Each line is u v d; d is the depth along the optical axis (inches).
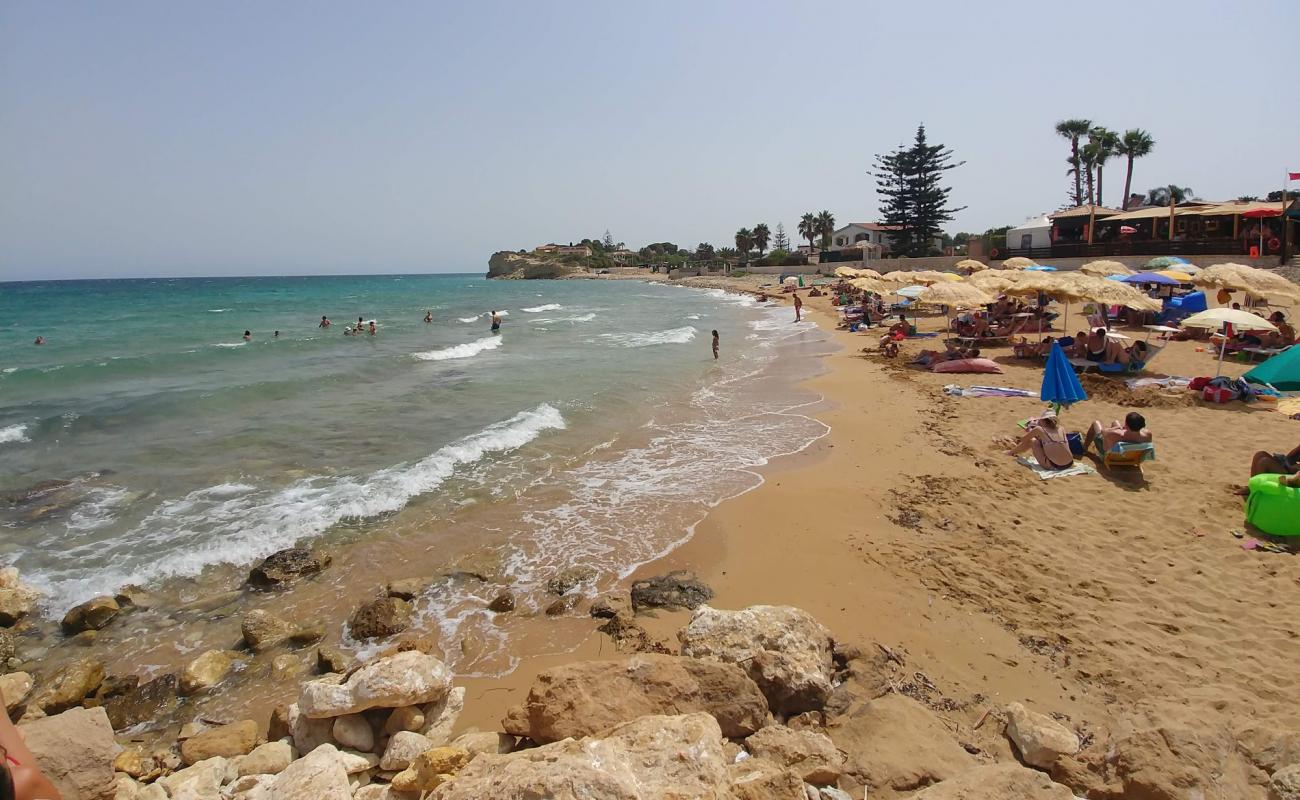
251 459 465.1
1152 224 1631.4
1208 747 154.3
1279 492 301.3
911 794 153.0
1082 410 511.5
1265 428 441.4
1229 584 264.5
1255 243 1262.3
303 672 242.1
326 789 158.6
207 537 343.9
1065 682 213.6
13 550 331.0
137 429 543.5
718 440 502.9
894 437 486.3
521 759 142.9
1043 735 173.3
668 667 185.5
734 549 321.1
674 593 281.6
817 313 1512.1
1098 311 877.8
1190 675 212.8
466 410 608.1
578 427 546.0
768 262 3693.4
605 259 6235.2
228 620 276.2
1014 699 205.5
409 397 665.0
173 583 303.4
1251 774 156.0
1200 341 770.2
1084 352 653.3
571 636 256.1
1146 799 148.0
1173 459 398.3
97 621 270.7
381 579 304.2
